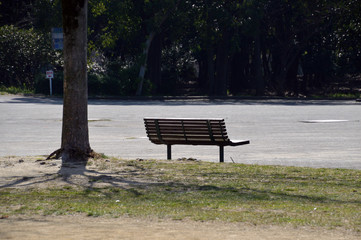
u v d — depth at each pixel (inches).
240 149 1043.3
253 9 3457.2
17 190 581.3
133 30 3597.4
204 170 723.4
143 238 371.2
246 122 1648.6
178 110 2208.4
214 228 410.0
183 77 5007.4
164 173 696.4
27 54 3457.2
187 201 527.2
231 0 3654.0
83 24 789.2
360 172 718.5
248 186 613.0
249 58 4810.5
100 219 446.3
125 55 4520.2
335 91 4315.9
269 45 4153.5
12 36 3447.3
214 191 579.5
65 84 788.0
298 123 1611.7
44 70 3609.7
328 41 4111.7
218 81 3730.3
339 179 662.5
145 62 3435.0
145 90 3486.7
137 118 1782.7
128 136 1269.7
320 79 4744.1
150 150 1023.0
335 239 377.7
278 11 3816.4
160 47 3890.3
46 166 726.5
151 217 453.4
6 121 1630.2
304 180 655.1
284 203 516.1
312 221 434.3
